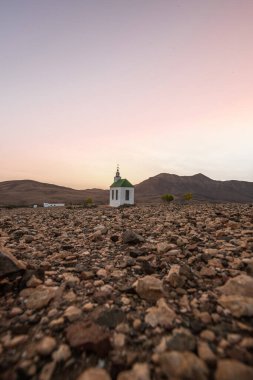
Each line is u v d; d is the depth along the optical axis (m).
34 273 4.05
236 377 1.82
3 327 2.72
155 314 2.82
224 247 5.66
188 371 1.89
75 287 3.82
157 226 9.49
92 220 13.09
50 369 2.02
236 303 2.89
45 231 9.77
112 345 2.34
